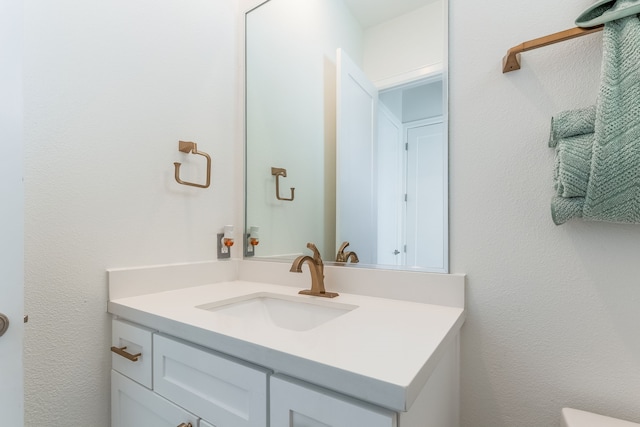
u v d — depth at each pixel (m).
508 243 0.84
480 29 0.89
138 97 1.06
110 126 0.99
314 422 0.53
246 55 1.44
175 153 1.17
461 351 0.90
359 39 1.17
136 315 0.87
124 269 1.00
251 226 1.41
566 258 0.77
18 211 0.58
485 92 0.88
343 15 1.21
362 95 1.14
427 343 0.61
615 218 0.66
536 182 0.81
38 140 0.84
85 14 0.94
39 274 0.84
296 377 0.56
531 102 0.82
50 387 0.85
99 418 0.94
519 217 0.83
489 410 0.86
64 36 0.90
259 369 0.61
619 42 0.65
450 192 0.92
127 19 1.04
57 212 0.87
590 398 0.74
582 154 0.68
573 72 0.77
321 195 1.26
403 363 0.52
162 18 1.14
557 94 0.79
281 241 1.34
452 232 0.92
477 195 0.88
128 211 1.03
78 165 0.92
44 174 0.85
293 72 1.37
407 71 1.04
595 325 0.74
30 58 0.83
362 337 0.65
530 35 0.82
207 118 1.29
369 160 1.12
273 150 1.39
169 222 1.15
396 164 1.05
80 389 0.91
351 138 1.18
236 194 1.42
